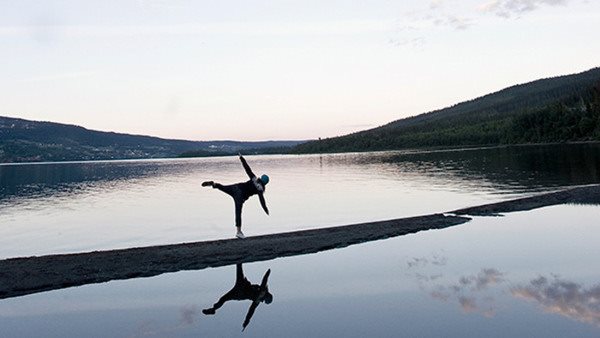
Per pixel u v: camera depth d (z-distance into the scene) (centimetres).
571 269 980
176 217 2200
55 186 4697
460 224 1619
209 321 743
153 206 2688
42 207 2738
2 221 2169
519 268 1003
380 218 1955
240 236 1448
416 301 805
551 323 678
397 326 687
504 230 1475
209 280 1005
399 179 3969
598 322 677
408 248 1265
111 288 961
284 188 3500
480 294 833
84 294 924
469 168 4822
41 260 1187
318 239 1405
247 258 1209
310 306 802
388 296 842
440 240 1357
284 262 1159
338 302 819
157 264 1152
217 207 2562
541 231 1434
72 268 1114
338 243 1354
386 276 983
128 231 1836
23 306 851
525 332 645
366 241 1397
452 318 712
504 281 910
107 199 3169
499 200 2342
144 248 1316
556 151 7619
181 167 10400
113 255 1235
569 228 1466
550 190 2598
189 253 1251
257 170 6969
